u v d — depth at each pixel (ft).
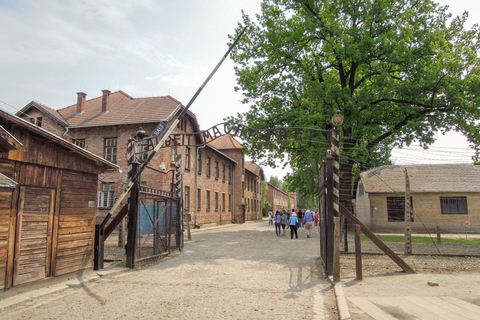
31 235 22.49
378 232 80.48
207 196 110.42
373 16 68.85
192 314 18.04
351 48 63.82
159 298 21.29
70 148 25.17
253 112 78.43
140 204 33.53
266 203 221.05
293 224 63.82
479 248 46.39
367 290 22.81
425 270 29.99
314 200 104.58
